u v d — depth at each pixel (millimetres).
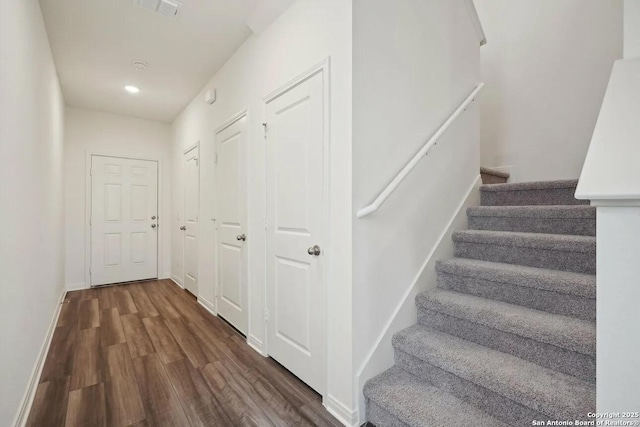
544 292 1464
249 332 2441
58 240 3332
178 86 3559
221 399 1705
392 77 1680
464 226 2188
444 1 2045
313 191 1746
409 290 1756
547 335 1258
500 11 3000
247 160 2514
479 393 1285
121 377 1934
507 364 1305
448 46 2084
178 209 4586
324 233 1644
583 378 1187
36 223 2025
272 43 2164
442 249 1990
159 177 4930
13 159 1480
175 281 4719
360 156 1509
